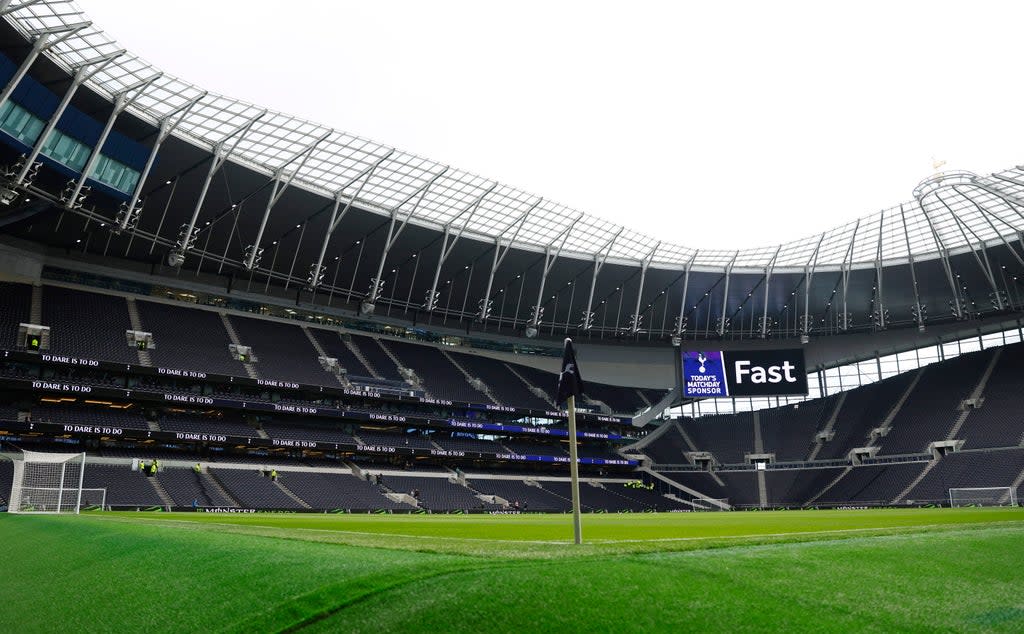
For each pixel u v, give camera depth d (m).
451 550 9.14
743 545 9.91
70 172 42.53
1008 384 72.44
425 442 66.81
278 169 52.53
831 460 76.94
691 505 75.06
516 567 6.90
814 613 6.21
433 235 63.84
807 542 10.02
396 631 5.68
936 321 80.06
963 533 11.41
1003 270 70.81
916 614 6.34
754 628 5.78
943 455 69.38
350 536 13.36
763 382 78.75
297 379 61.09
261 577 7.64
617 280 75.12
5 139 38.44
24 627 8.41
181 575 8.59
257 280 67.44
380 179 56.56
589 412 77.88
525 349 83.50
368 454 62.25
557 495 69.12
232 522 25.77
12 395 48.75
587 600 6.08
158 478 49.53
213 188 52.38
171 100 44.72
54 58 38.44
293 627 6.12
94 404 51.94
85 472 46.81
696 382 78.81
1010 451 64.75
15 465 33.09
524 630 5.58
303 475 56.97
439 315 78.19
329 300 72.00
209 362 57.72
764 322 79.12
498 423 72.75
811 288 77.50
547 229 67.00
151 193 50.88
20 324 51.16
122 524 17.80
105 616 7.81
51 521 20.33
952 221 66.88
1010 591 7.38
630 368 85.62
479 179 57.59
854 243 71.94
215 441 53.28
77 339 52.72
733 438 85.25
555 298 75.69
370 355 70.88
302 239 60.12
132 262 61.56
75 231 55.41
